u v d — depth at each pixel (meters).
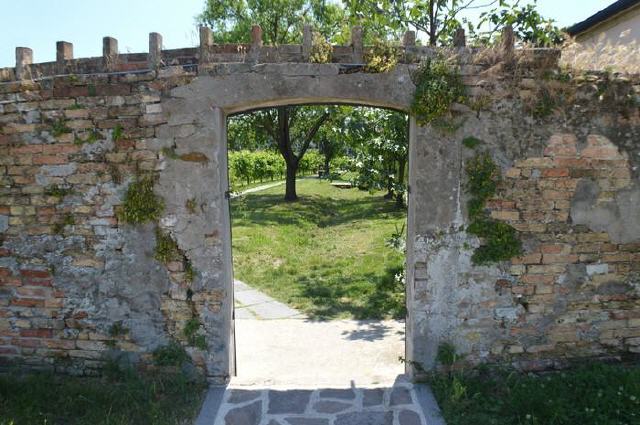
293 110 18.22
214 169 3.68
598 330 3.90
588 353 3.92
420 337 3.83
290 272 8.17
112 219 3.80
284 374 4.32
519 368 3.89
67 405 3.54
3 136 3.79
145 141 3.69
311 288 7.18
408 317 3.95
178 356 3.85
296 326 5.67
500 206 3.72
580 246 3.80
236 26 18.64
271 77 3.57
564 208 3.75
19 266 3.92
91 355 3.96
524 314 3.83
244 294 6.99
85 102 3.69
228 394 3.75
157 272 3.82
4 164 3.82
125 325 3.89
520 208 3.73
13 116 3.76
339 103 3.88
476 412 3.44
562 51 3.71
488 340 3.85
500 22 5.70
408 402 3.62
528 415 3.23
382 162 7.66
